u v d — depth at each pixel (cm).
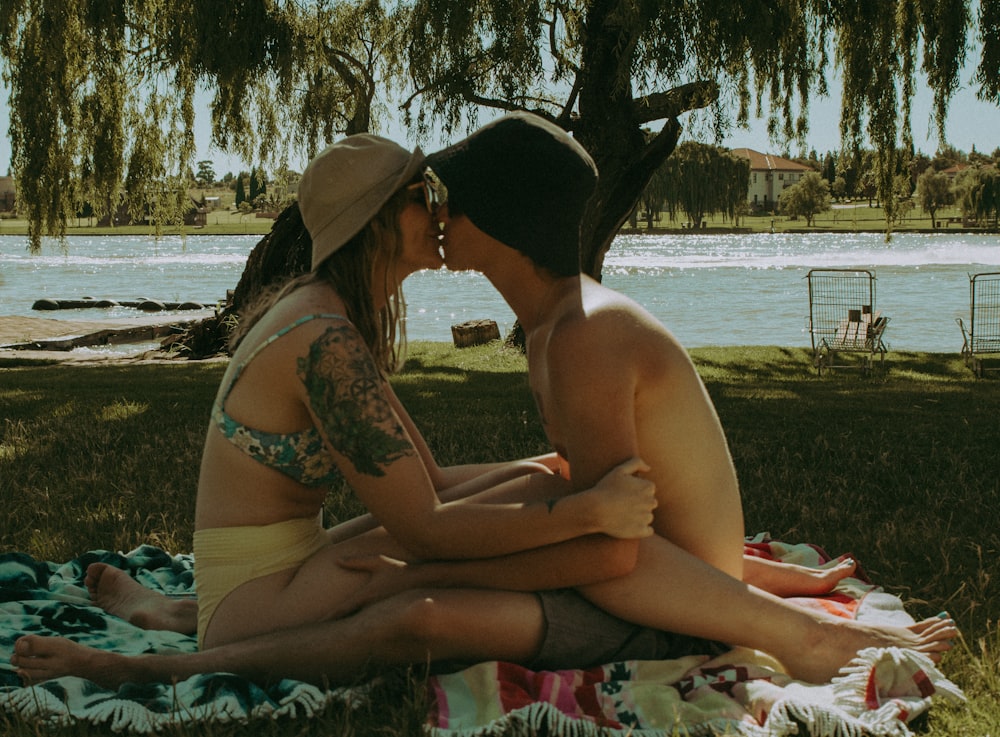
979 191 12056
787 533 435
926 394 1039
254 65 1291
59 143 1338
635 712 248
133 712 242
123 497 506
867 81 1257
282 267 1509
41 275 5228
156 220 1476
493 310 2891
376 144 269
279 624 267
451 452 621
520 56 1270
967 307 2723
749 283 3862
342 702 253
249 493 272
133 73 1359
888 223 1340
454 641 257
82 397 956
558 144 261
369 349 276
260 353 263
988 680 271
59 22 1276
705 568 268
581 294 270
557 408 262
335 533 304
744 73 1189
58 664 262
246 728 243
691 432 268
